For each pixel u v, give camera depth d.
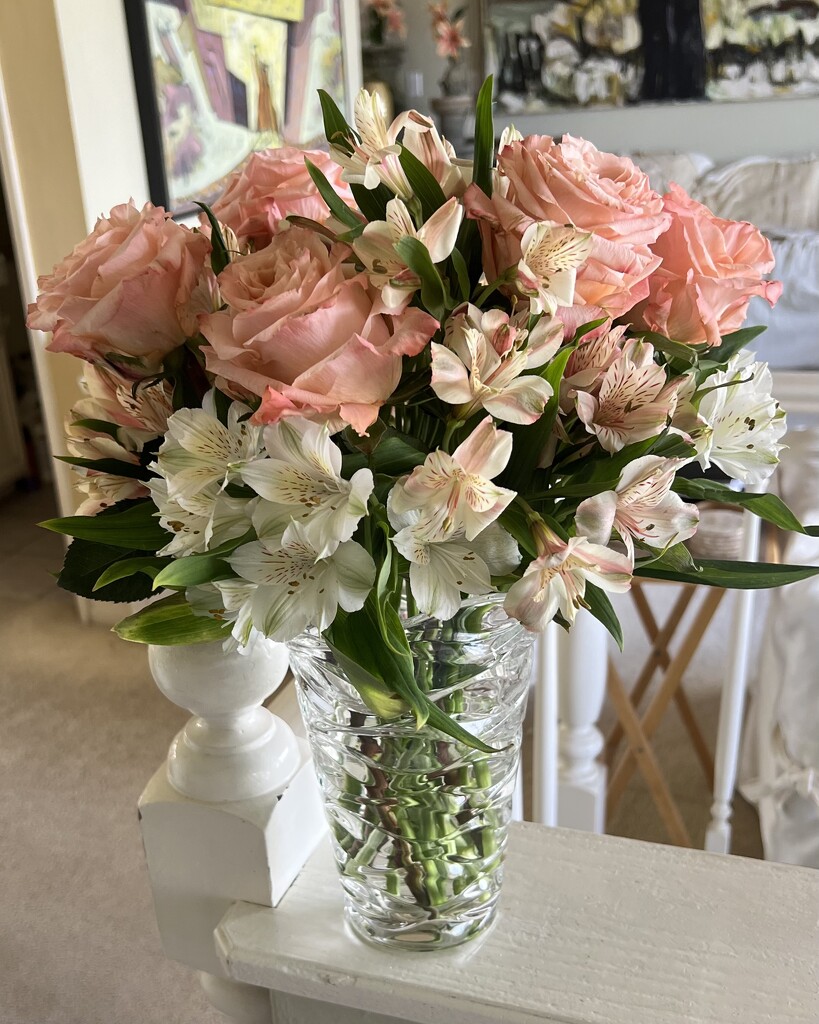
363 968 0.66
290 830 0.74
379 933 0.67
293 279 0.45
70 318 0.49
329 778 0.63
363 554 0.45
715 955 0.66
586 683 1.46
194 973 1.78
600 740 1.53
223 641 0.61
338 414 0.45
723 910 0.70
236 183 0.56
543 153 0.48
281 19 3.36
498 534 0.49
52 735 2.46
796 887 0.71
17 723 2.52
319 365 0.43
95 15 2.50
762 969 0.65
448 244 0.45
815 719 1.58
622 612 2.75
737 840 1.94
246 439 0.47
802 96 4.76
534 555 0.47
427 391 0.50
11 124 2.50
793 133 4.86
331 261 0.47
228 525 0.47
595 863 0.75
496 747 0.62
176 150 2.80
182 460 0.48
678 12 4.74
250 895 0.73
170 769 0.74
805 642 1.58
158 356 0.51
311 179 0.54
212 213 0.53
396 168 0.49
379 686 0.50
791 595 1.62
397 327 0.45
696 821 2.00
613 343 0.49
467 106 4.70
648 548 0.52
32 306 0.53
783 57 4.71
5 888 1.98
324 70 3.82
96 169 2.56
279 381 0.45
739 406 0.55
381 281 0.46
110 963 1.80
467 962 0.66
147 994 1.74
